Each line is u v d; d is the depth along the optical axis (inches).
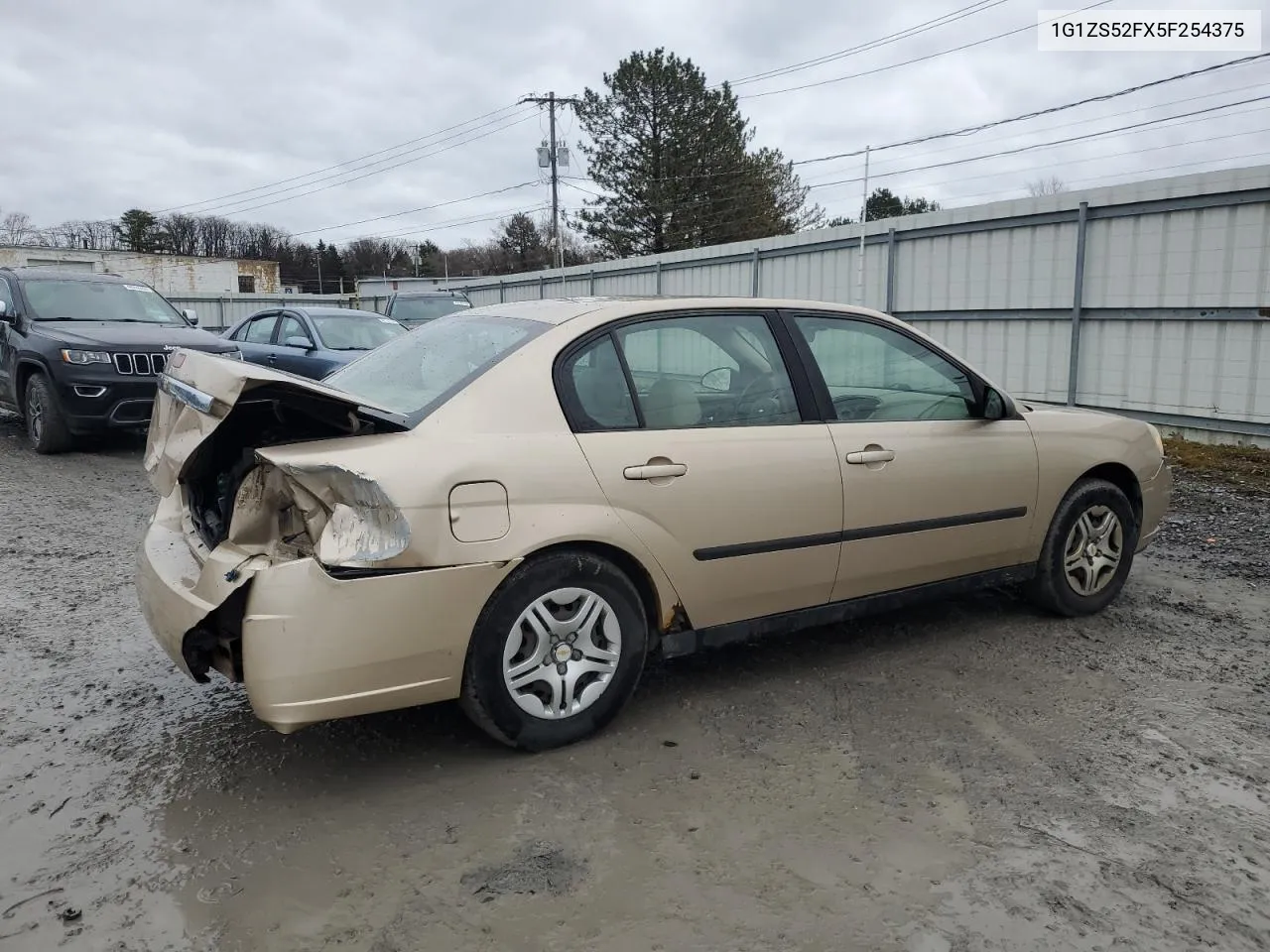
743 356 154.0
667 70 1492.4
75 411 364.2
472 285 1029.8
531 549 126.4
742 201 1533.0
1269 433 365.7
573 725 135.0
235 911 99.3
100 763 131.1
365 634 116.4
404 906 100.3
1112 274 410.6
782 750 135.5
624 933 96.2
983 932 96.4
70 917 97.9
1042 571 186.7
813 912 99.5
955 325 488.7
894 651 174.6
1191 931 97.0
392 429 125.6
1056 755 134.3
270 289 2373.3
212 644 122.5
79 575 217.8
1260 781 127.3
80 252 2105.1
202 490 141.3
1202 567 231.3
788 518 149.5
